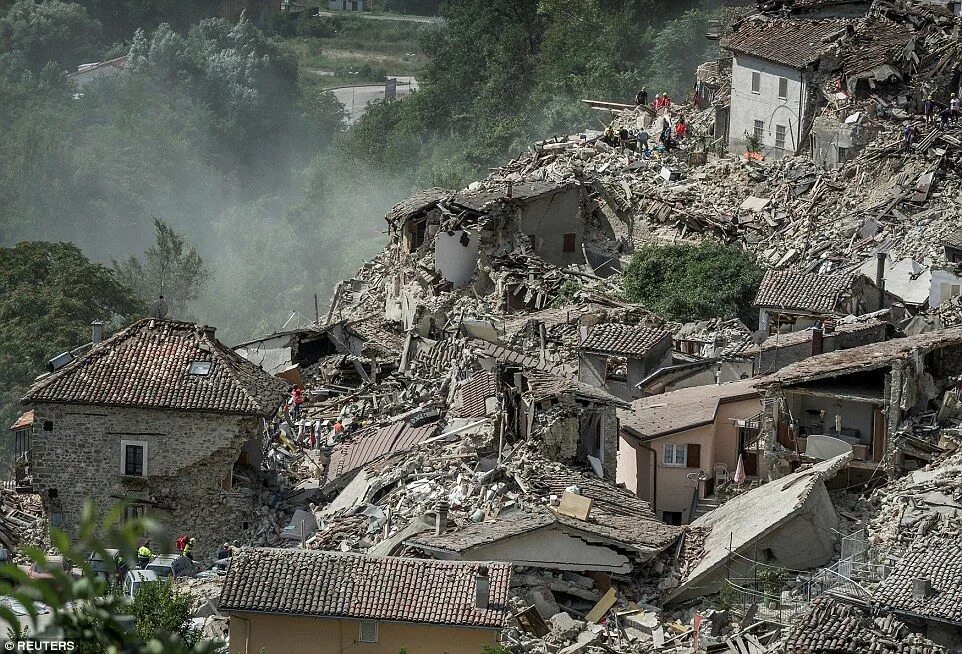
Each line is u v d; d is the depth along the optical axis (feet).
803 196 422.82
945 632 214.48
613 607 227.61
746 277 372.99
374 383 348.79
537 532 230.89
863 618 209.97
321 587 207.10
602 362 319.27
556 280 396.98
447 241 404.16
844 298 350.43
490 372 320.91
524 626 220.02
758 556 234.17
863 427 270.46
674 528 244.42
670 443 275.39
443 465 266.16
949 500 250.37
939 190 409.08
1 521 265.95
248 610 204.54
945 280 366.02
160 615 185.78
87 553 251.39
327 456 292.61
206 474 266.77
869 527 246.47
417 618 203.62
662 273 384.88
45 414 266.77
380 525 250.57
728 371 318.65
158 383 269.44
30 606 75.31
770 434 273.33
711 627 222.69
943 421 274.57
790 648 206.59
